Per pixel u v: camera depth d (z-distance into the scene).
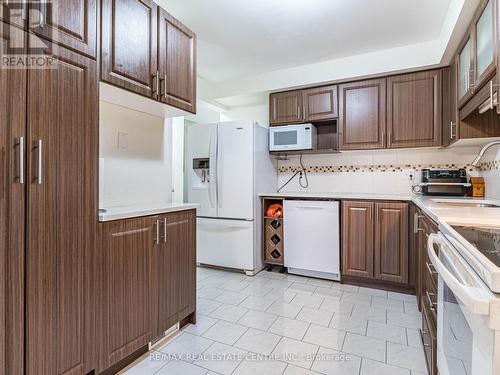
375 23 2.39
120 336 1.53
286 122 3.44
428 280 1.73
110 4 1.48
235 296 2.65
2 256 1.07
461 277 0.83
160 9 1.81
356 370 1.60
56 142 1.23
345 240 2.95
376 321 2.17
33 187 1.16
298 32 2.54
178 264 1.96
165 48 1.84
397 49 2.82
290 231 3.21
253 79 3.55
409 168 3.18
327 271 3.04
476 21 1.80
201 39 2.67
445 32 2.32
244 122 3.23
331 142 3.50
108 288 1.46
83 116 1.34
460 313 0.88
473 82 1.85
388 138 2.95
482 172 2.72
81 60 1.33
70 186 1.29
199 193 3.47
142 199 2.18
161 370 1.61
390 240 2.75
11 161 1.09
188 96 2.06
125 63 1.56
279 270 3.44
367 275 2.85
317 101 3.27
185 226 2.03
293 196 3.19
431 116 2.78
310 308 2.39
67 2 1.28
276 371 1.60
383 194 3.12
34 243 1.16
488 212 1.50
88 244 1.37
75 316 1.31
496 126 2.26
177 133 3.98
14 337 1.11
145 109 2.06
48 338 1.21
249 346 1.84
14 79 1.10
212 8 2.18
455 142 2.53
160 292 1.80
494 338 0.59
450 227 1.12
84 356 1.35
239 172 3.26
